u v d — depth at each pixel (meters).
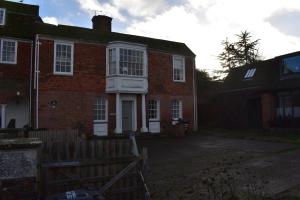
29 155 4.70
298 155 11.75
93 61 20.38
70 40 19.66
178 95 23.97
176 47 24.91
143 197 6.52
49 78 18.75
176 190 7.71
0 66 18.44
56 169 5.87
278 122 21.36
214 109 28.28
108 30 23.83
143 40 23.44
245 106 24.84
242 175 8.89
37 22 20.44
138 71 21.39
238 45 43.00
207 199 6.87
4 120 18.36
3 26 19.20
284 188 7.37
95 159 6.19
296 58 21.73
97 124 19.97
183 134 21.20
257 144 15.68
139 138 19.81
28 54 19.33
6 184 4.52
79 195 5.20
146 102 22.05
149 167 10.63
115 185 6.40
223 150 14.14
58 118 18.72
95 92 20.19
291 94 21.39
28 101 19.64
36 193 4.75
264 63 25.08
